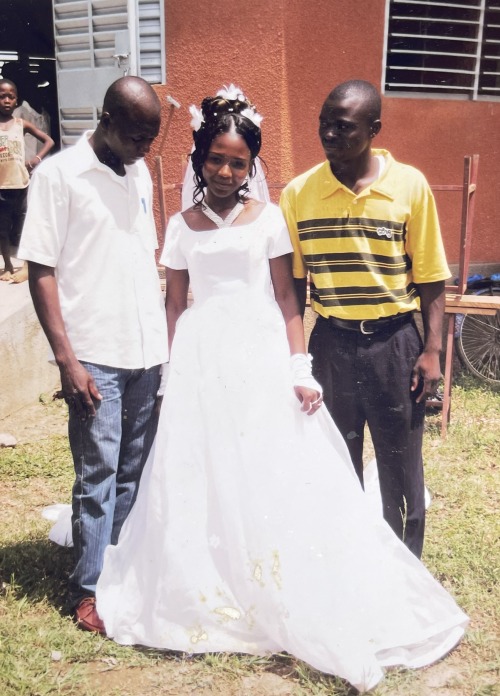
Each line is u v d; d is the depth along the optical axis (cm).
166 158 650
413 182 298
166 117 641
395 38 645
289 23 603
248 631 302
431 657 299
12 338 574
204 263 308
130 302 314
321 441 310
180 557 300
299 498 301
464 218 509
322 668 286
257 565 295
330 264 306
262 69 613
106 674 295
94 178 304
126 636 311
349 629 289
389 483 326
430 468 481
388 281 303
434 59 661
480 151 687
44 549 383
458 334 648
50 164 301
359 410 321
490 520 416
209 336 308
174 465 306
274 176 629
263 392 305
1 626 321
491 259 710
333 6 614
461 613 308
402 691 282
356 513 309
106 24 641
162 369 336
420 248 304
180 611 301
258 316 309
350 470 314
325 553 298
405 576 309
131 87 288
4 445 520
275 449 302
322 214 302
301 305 327
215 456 302
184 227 314
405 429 315
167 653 304
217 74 623
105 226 306
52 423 563
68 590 344
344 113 281
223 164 293
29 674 294
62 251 309
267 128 623
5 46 1170
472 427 545
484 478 470
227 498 299
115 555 324
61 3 662
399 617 299
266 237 309
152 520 309
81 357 313
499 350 653
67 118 688
